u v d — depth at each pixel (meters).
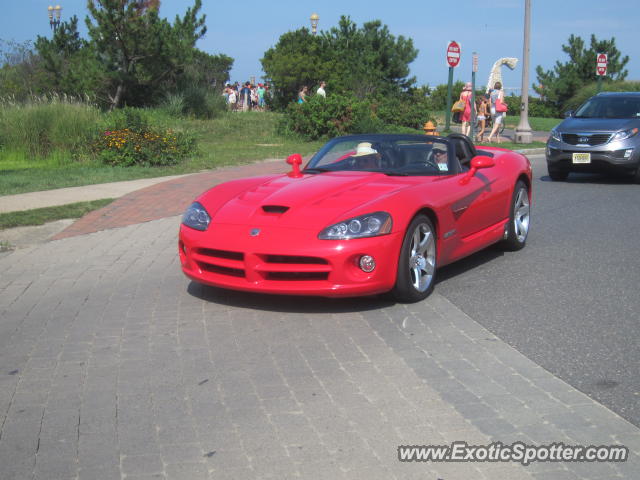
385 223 4.73
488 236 6.25
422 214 5.12
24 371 3.93
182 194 10.32
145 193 10.39
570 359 4.00
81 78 23.12
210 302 5.21
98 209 9.07
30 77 24.12
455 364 3.93
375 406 3.39
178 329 4.61
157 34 23.39
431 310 4.95
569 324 4.63
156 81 24.47
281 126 21.33
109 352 4.20
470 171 5.94
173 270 6.23
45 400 3.53
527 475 2.78
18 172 12.75
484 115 20.30
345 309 4.97
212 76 34.78
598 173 12.70
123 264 6.47
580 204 9.98
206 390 3.61
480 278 5.89
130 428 3.20
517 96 41.03
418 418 3.26
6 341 4.45
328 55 33.22
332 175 5.68
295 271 4.66
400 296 5.02
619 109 12.86
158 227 8.10
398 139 6.13
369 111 21.11
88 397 3.55
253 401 3.47
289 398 3.49
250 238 4.76
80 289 5.66
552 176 12.91
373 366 3.90
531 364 3.92
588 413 3.30
